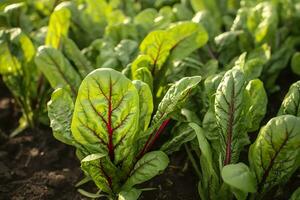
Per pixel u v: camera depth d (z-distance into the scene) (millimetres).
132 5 1238
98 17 1143
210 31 1050
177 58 896
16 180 905
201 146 711
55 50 886
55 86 883
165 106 750
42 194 867
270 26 1045
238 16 1090
